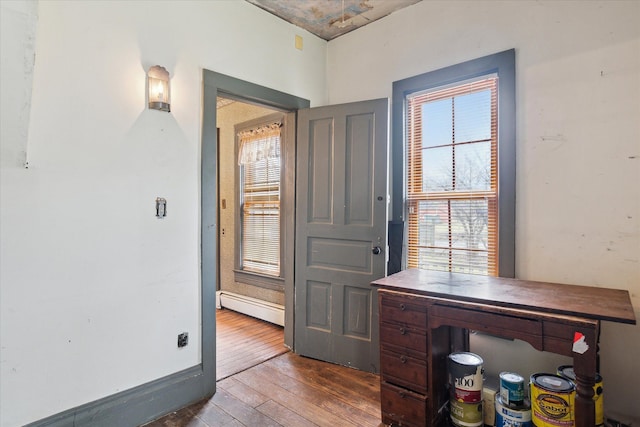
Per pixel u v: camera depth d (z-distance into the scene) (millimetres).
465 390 1875
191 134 2307
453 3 2494
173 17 2217
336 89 3195
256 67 2689
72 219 1815
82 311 1849
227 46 2502
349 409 2152
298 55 3012
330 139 2820
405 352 1946
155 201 2129
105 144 1929
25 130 1616
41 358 1721
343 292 2746
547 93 2117
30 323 1691
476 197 2434
